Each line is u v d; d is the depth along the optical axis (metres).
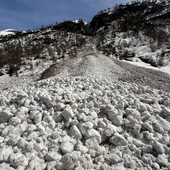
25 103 4.79
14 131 3.72
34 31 94.62
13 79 25.77
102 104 4.79
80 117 4.15
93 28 110.06
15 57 38.44
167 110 4.70
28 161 3.07
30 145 3.31
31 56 40.12
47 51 46.19
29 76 26.58
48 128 3.95
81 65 24.19
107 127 3.84
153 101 5.38
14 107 4.84
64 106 4.62
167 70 24.53
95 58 26.66
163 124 4.34
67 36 76.38
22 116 4.24
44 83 7.48
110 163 3.33
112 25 87.75
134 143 3.78
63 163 2.96
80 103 4.97
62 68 25.67
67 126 4.03
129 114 4.41
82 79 8.04
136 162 3.31
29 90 6.27
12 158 2.96
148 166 3.25
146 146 3.65
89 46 58.22
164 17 87.75
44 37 72.31
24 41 67.00
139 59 32.91
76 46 56.72
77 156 3.07
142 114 4.61
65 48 51.25
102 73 20.06
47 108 4.64
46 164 3.06
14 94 5.93
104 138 3.78
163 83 15.11
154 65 28.92
